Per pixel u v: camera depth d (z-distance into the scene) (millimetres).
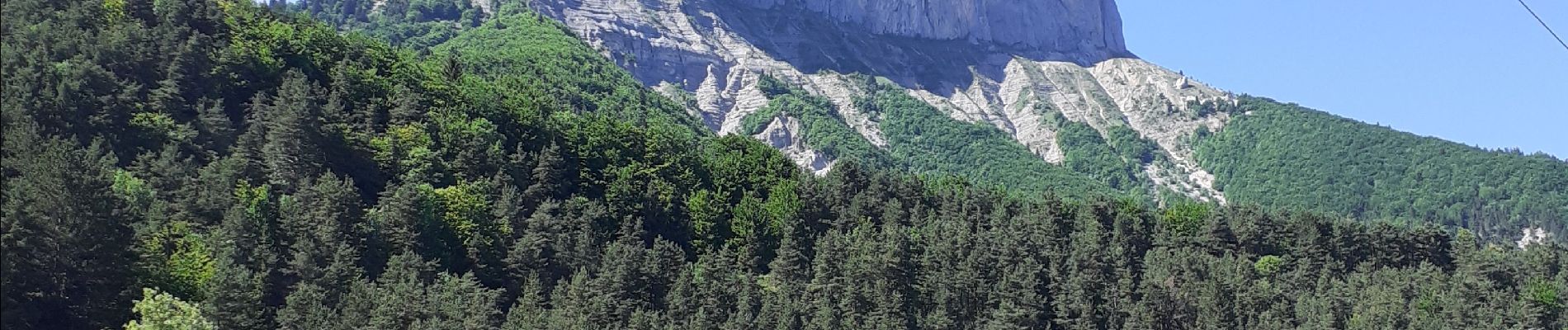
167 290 132750
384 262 159375
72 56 174375
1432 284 196125
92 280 125938
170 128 171500
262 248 147000
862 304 171875
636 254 170125
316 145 178625
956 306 174875
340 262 147750
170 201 154500
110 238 128000
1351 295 191750
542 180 196500
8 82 160000
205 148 174500
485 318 142125
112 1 193375
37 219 122250
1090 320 176875
